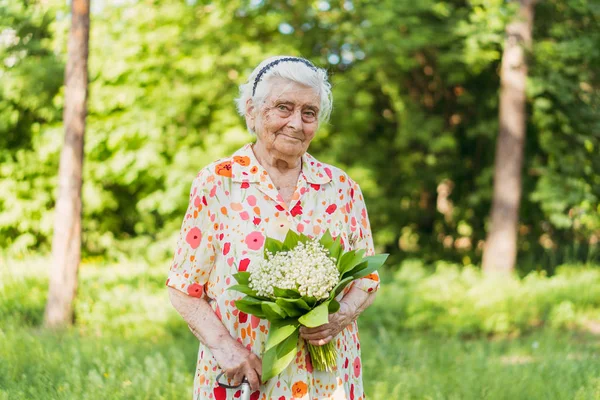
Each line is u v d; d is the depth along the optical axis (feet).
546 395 13.84
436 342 21.25
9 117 36.24
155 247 36.24
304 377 7.50
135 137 34.76
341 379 7.70
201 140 35.91
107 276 29.43
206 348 7.66
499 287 28.40
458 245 43.04
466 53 33.24
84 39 21.44
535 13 35.96
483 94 39.40
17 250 36.24
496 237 33.99
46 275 27.66
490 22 32.48
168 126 35.27
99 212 37.88
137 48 34.17
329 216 7.83
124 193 38.78
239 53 32.89
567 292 28.37
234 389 7.52
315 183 7.82
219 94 34.78
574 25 35.58
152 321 21.56
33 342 16.29
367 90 36.63
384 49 33.09
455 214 41.39
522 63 33.37
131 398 12.96
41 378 13.44
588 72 35.27
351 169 35.81
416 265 32.76
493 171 37.37
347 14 34.76
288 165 7.75
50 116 36.60
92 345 16.55
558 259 39.42
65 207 21.65
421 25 33.88
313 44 36.04
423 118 36.65
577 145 36.52
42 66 35.12
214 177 7.60
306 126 7.47
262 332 7.47
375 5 32.55
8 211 36.88
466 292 28.04
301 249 7.20
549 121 35.14
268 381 7.47
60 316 21.42
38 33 36.88
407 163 38.93
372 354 17.43
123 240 39.22
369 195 36.58
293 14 35.17
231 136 33.78
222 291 7.55
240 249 7.48
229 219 7.55
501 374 15.03
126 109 35.27
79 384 12.91
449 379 15.28
